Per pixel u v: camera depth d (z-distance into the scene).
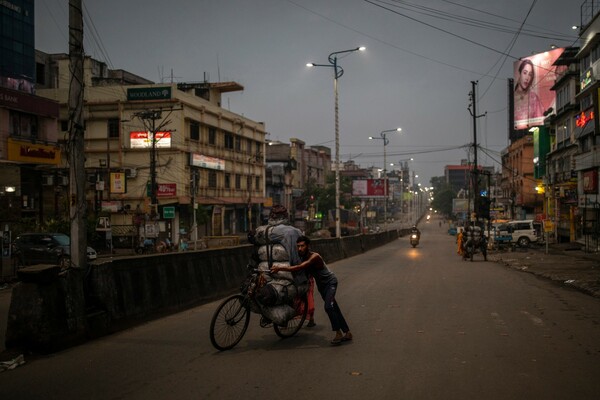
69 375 5.60
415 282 14.62
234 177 53.91
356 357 6.24
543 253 29.34
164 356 6.39
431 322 8.47
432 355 6.30
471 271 18.59
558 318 8.83
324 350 6.64
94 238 36.03
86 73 46.19
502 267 20.80
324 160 90.94
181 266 10.35
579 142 34.16
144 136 42.50
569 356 6.24
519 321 8.55
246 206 56.69
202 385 5.17
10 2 30.34
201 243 39.88
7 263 19.86
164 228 41.81
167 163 42.34
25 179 33.78
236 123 53.69
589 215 31.45
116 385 5.22
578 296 11.68
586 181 31.52
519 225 39.88
